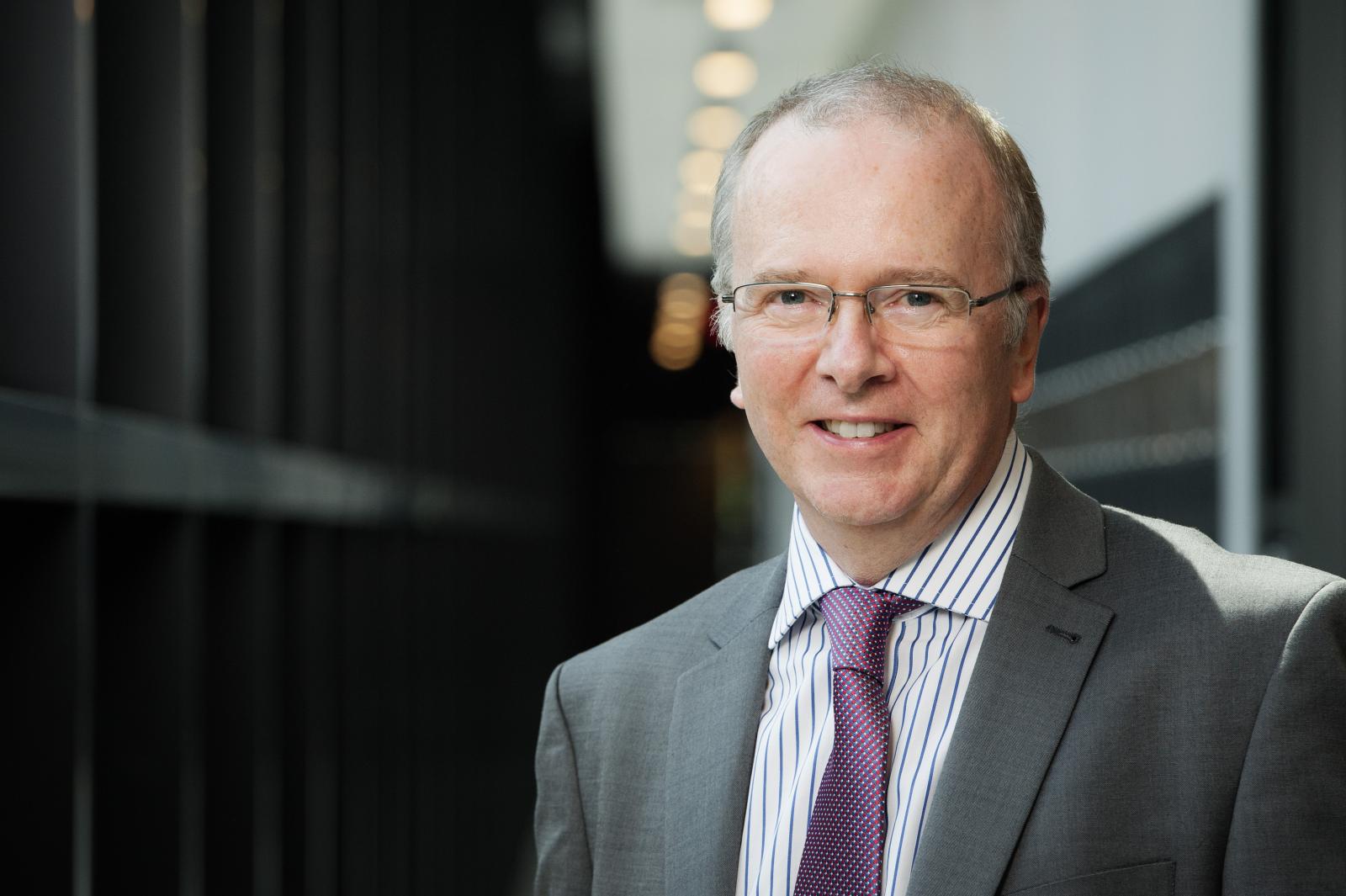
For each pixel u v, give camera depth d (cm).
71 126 230
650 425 2675
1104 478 656
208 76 346
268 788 402
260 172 357
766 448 174
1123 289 623
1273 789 149
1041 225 176
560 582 1630
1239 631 157
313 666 414
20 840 221
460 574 757
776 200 166
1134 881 152
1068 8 685
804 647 183
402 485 590
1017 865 155
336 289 467
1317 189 468
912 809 163
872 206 161
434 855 658
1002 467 176
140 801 277
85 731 271
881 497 164
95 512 277
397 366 589
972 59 863
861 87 167
